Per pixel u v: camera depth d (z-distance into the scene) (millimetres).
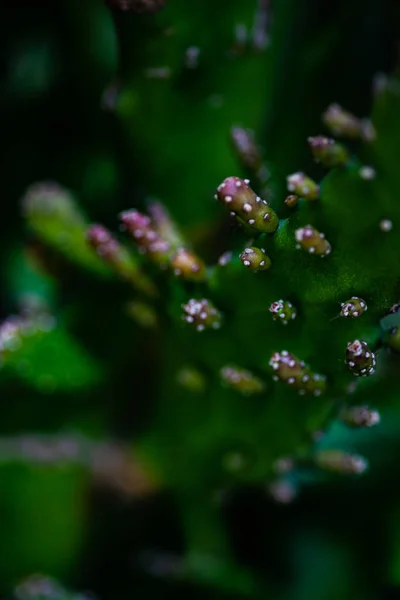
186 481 517
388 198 382
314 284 384
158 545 552
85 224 546
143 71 454
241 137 456
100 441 542
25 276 664
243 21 447
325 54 500
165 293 451
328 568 555
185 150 480
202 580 534
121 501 537
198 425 483
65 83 669
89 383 539
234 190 369
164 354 487
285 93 499
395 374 543
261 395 446
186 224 501
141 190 500
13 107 687
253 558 566
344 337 389
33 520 534
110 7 434
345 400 434
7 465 528
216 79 459
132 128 476
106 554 550
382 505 564
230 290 416
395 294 378
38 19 676
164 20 438
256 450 467
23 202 543
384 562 548
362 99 522
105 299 535
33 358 541
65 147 686
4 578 542
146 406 520
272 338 415
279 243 383
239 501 577
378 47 513
